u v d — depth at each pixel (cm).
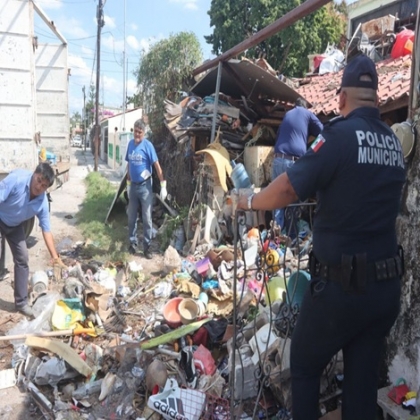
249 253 507
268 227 615
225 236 613
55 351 335
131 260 612
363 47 1015
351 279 193
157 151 1034
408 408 247
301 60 2061
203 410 283
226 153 688
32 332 386
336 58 1177
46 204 432
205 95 955
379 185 195
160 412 279
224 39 2158
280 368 275
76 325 407
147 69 1147
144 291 502
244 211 233
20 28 608
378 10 1373
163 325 394
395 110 593
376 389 216
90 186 1161
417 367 253
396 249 208
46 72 1159
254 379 290
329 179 195
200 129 777
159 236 706
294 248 521
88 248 636
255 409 261
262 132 771
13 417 296
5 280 506
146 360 334
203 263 516
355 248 195
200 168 729
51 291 455
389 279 200
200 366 324
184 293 467
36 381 323
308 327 210
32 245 647
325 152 192
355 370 211
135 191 623
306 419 218
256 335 310
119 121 2822
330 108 695
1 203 399
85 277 480
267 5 2014
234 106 831
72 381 331
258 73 699
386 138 204
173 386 294
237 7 2103
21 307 427
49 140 1194
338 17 2219
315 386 219
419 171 257
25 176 407
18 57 612
